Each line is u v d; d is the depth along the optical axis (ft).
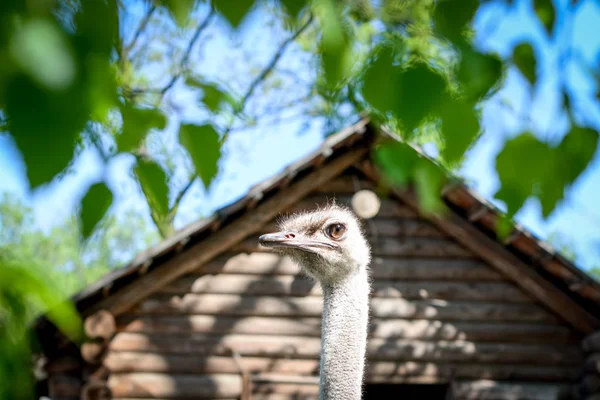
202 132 6.67
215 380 31.65
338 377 15.96
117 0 5.16
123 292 31.60
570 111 8.13
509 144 8.15
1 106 4.63
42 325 29.22
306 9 6.51
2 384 10.23
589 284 31.53
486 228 32.89
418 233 32.83
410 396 42.32
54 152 4.69
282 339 32.04
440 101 7.00
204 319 32.04
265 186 31.12
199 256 31.91
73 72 4.78
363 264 16.70
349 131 31.32
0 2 4.57
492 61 7.15
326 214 17.21
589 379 31.55
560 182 8.16
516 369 32.50
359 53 8.30
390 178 10.93
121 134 6.54
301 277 32.32
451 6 6.96
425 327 32.42
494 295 32.81
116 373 31.37
